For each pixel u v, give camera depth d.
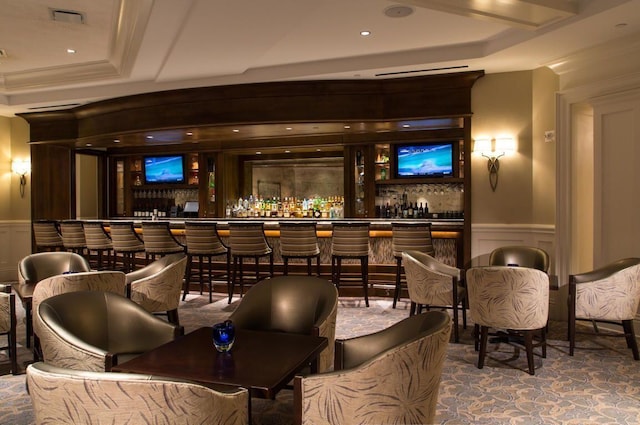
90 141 7.98
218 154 9.00
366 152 8.16
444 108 6.00
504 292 3.58
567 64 5.21
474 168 5.98
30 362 3.91
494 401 3.10
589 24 4.23
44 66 6.36
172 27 4.52
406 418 1.81
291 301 3.04
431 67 5.58
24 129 8.52
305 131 7.05
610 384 3.38
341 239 5.76
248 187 9.57
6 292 3.99
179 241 7.19
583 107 5.30
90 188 9.93
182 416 1.50
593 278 4.04
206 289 6.96
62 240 7.70
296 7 4.00
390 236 6.39
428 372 1.85
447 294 4.43
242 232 5.96
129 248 6.71
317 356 2.54
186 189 9.66
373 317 5.31
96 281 3.72
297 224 5.79
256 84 6.28
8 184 8.56
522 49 4.94
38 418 1.55
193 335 2.62
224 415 1.63
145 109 6.98
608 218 4.87
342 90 6.16
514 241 5.81
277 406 3.06
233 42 4.86
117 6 4.47
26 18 4.71
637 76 4.54
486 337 3.72
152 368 2.07
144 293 4.21
